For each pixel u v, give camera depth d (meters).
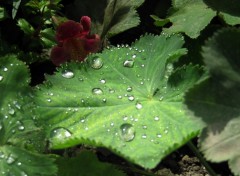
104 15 0.50
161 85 0.39
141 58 0.41
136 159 0.35
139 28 0.51
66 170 0.38
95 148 0.45
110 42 0.51
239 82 0.36
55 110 0.39
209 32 0.46
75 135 0.37
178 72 0.39
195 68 0.38
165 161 0.45
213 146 0.35
